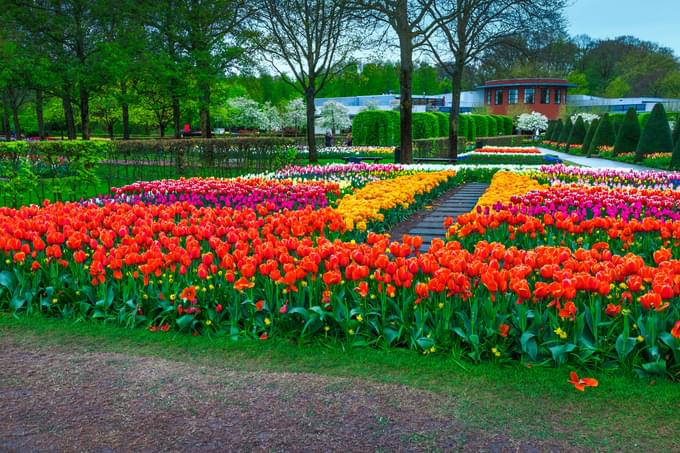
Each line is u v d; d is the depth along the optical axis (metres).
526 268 4.61
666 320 4.30
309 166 18.84
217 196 11.52
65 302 5.85
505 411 3.81
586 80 96.00
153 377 4.44
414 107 71.31
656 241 7.19
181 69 25.02
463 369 4.41
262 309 5.20
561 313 4.25
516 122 73.81
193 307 5.22
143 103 32.38
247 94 56.81
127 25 25.50
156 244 5.69
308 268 4.85
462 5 28.77
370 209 8.07
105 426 3.75
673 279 4.39
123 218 7.21
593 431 3.55
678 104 71.94
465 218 7.00
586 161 34.75
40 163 14.66
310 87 28.64
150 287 5.50
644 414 3.74
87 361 4.77
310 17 28.58
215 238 5.71
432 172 17.73
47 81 22.94
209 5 25.83
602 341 4.41
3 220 6.99
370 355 4.70
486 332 4.52
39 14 23.50
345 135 56.38
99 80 23.42
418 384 4.21
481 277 4.51
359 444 3.47
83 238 6.09
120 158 24.41
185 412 3.90
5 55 22.42
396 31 24.11
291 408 3.91
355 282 5.08
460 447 3.41
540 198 9.24
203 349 4.96
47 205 8.65
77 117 43.69
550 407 3.85
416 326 4.79
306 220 6.76
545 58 31.12
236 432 3.64
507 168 20.22
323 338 5.00
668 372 4.15
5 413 3.95
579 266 4.78
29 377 4.49
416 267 4.89
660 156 30.38
